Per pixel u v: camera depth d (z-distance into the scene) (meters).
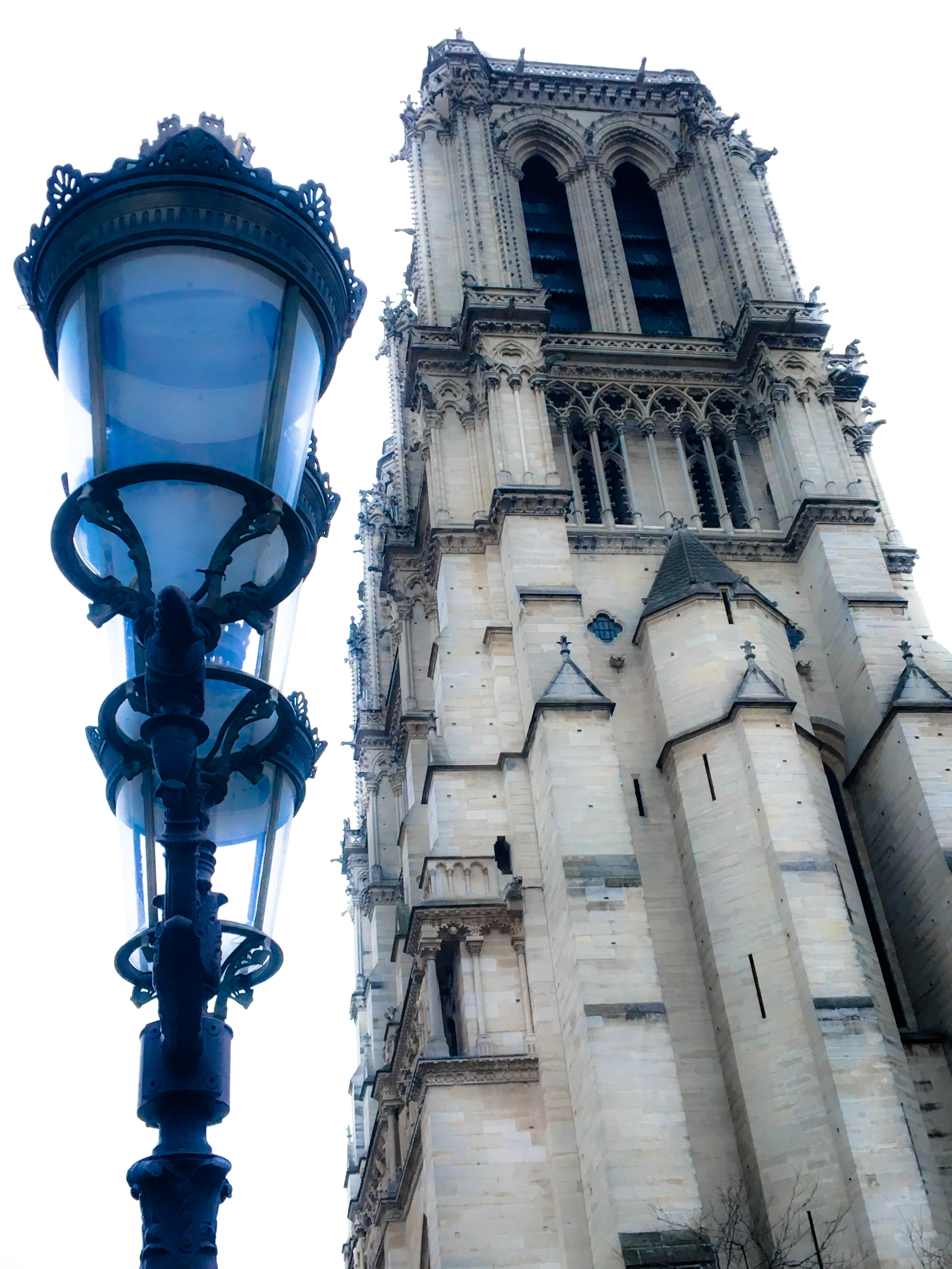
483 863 48.88
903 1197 39.12
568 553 55.41
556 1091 43.81
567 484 61.44
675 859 49.41
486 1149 42.78
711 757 49.22
